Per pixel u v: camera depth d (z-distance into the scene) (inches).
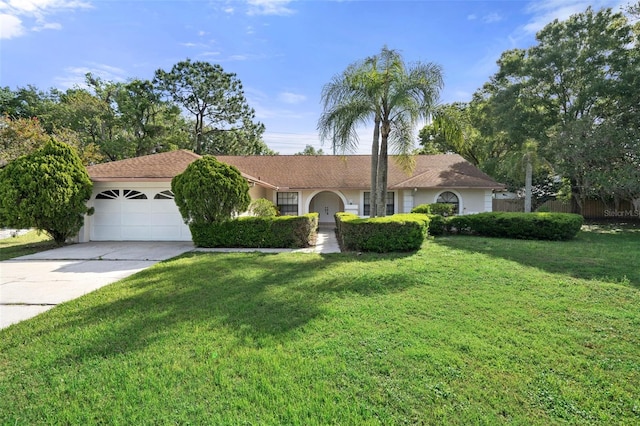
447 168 728.3
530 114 794.8
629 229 613.0
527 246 395.5
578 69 733.9
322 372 118.0
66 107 962.7
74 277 266.7
